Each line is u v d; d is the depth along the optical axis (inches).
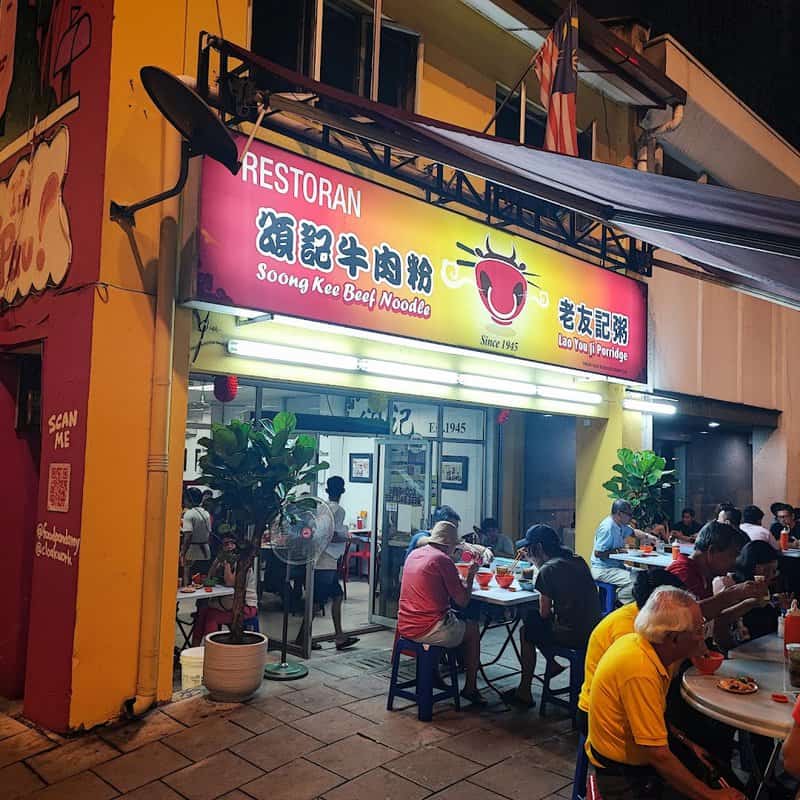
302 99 232.7
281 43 254.7
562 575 209.8
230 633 221.0
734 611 162.2
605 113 392.5
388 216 251.4
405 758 181.5
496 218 310.8
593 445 398.6
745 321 505.4
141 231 207.6
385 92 290.4
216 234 205.9
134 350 205.2
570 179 199.8
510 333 296.8
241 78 203.5
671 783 112.9
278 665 242.7
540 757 183.9
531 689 229.6
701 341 456.4
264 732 194.9
